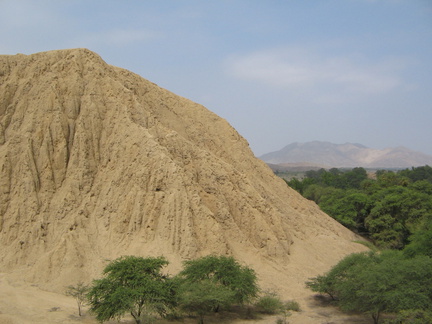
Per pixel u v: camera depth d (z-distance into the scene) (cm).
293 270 4162
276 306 3378
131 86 5328
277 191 5750
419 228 5519
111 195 4122
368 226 6531
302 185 10388
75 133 4462
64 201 4084
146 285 2922
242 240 4225
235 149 5700
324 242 4997
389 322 2975
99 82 4809
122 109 4666
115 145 4444
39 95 4594
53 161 4303
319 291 3622
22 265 3662
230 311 3428
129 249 3772
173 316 3186
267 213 4616
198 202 4106
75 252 3641
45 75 4750
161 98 5706
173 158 4419
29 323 2736
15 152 4284
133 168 4216
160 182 4106
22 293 3222
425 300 2922
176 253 3738
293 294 3759
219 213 4303
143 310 2942
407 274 3144
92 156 4416
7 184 4131
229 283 3272
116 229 3919
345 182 12188
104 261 3659
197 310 3125
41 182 4191
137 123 4684
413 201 6259
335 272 3641
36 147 4319
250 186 4828
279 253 4288
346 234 5828
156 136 4597
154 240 3831
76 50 4991
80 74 4794
